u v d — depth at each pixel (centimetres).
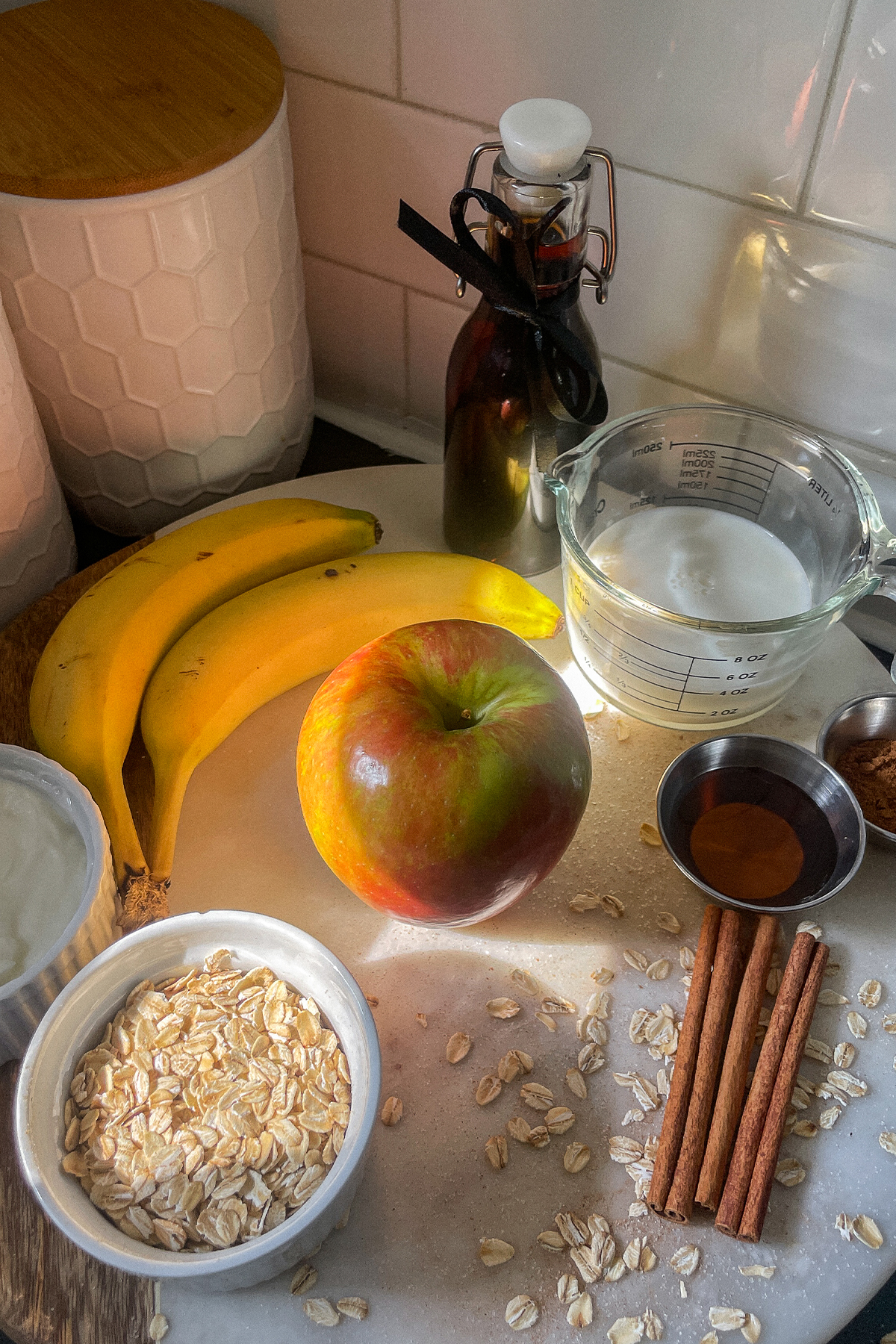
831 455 67
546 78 65
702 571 69
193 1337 49
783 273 66
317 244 82
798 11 56
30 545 73
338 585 69
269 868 64
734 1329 50
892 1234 52
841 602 60
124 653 65
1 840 57
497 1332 50
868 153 59
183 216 65
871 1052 58
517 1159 54
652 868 65
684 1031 58
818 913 63
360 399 91
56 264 65
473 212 75
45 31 72
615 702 71
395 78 70
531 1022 59
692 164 64
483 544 75
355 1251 52
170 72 69
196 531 72
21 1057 57
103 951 54
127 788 67
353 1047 54
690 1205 52
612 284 72
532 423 66
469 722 56
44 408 74
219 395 75
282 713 71
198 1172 51
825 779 65
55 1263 51
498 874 54
